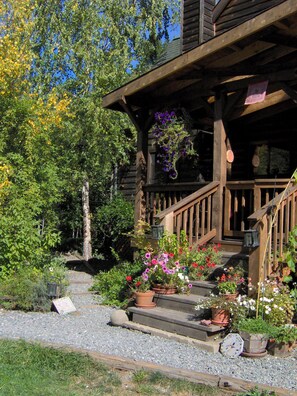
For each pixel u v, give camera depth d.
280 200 6.00
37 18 15.84
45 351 5.09
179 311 6.46
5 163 9.59
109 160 14.71
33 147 10.09
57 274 8.39
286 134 10.27
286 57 8.07
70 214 16.70
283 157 10.30
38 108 10.66
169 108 9.58
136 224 9.59
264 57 8.18
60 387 4.21
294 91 7.56
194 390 4.21
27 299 7.58
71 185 14.20
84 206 15.25
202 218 8.05
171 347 5.55
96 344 5.65
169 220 7.45
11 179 9.69
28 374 4.47
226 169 8.29
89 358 4.93
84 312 7.60
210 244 7.95
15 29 13.05
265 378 4.53
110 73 14.62
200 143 10.75
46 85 15.84
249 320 5.44
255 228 5.82
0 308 7.78
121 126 14.69
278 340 5.18
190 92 9.08
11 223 8.75
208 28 11.37
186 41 11.75
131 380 4.49
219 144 8.31
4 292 7.82
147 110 9.88
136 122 9.66
